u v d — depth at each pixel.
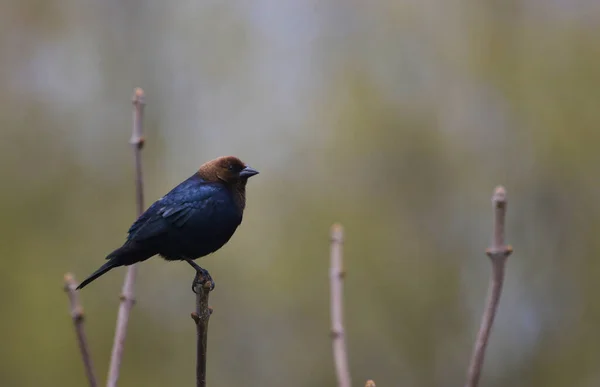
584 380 17.42
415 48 17.03
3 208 15.99
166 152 16.83
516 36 16.91
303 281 16.86
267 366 17.34
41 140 16.67
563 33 16.64
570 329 17.47
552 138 16.58
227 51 17.30
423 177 17.05
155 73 17.30
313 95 17.12
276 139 17.05
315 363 17.36
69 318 15.66
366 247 16.80
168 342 16.50
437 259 17.09
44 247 16.00
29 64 17.06
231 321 17.09
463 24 17.02
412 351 17.56
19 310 15.47
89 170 16.67
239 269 16.83
